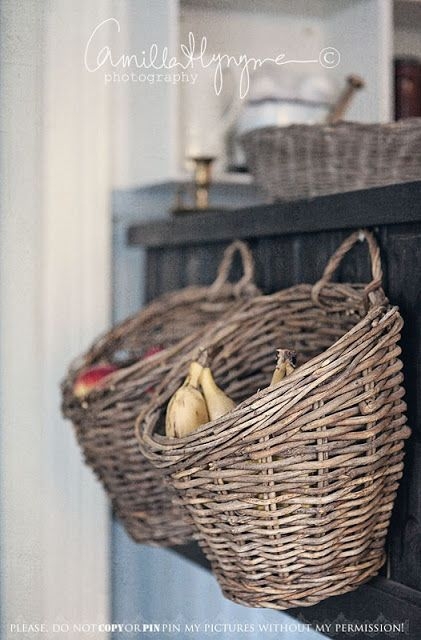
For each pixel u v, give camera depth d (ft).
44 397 5.00
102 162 5.12
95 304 5.11
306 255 3.83
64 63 4.99
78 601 5.09
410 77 5.15
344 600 3.32
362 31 5.06
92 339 5.10
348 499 2.92
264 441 2.84
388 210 3.18
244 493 2.90
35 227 4.99
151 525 3.92
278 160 4.09
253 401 2.86
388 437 3.00
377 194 3.23
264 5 5.24
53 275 5.00
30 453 4.99
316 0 5.10
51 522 5.02
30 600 5.01
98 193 5.12
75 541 5.07
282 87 4.75
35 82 4.95
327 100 4.81
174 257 5.02
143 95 5.01
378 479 3.01
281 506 2.92
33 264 4.99
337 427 2.86
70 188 5.04
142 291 5.40
